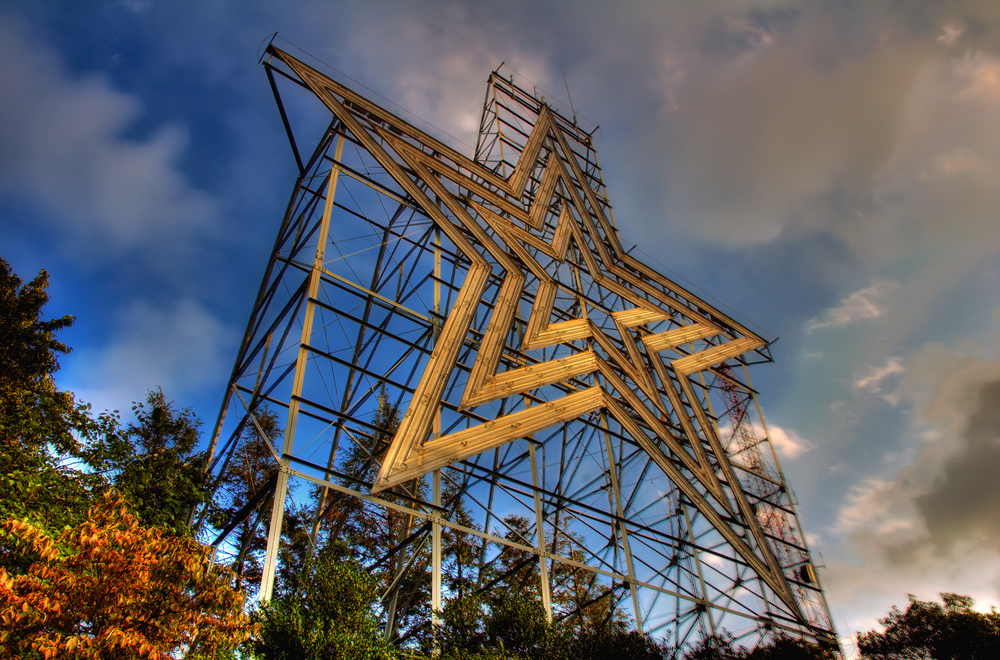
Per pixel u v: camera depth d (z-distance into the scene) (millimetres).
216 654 13625
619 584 30094
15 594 10750
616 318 42344
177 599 12562
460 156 39875
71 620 11461
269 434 34656
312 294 27891
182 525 22078
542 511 29266
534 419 32000
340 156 33594
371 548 31547
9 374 24938
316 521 26328
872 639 34500
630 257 47031
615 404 35969
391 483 24828
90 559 12109
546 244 40594
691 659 27328
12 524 11977
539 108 52500
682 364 44562
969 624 31625
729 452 44000
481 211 38688
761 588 35625
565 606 31578
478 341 33812
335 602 18094
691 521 36062
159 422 29812
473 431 29234
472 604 20625
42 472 17859
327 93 35125
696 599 32188
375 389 30281
